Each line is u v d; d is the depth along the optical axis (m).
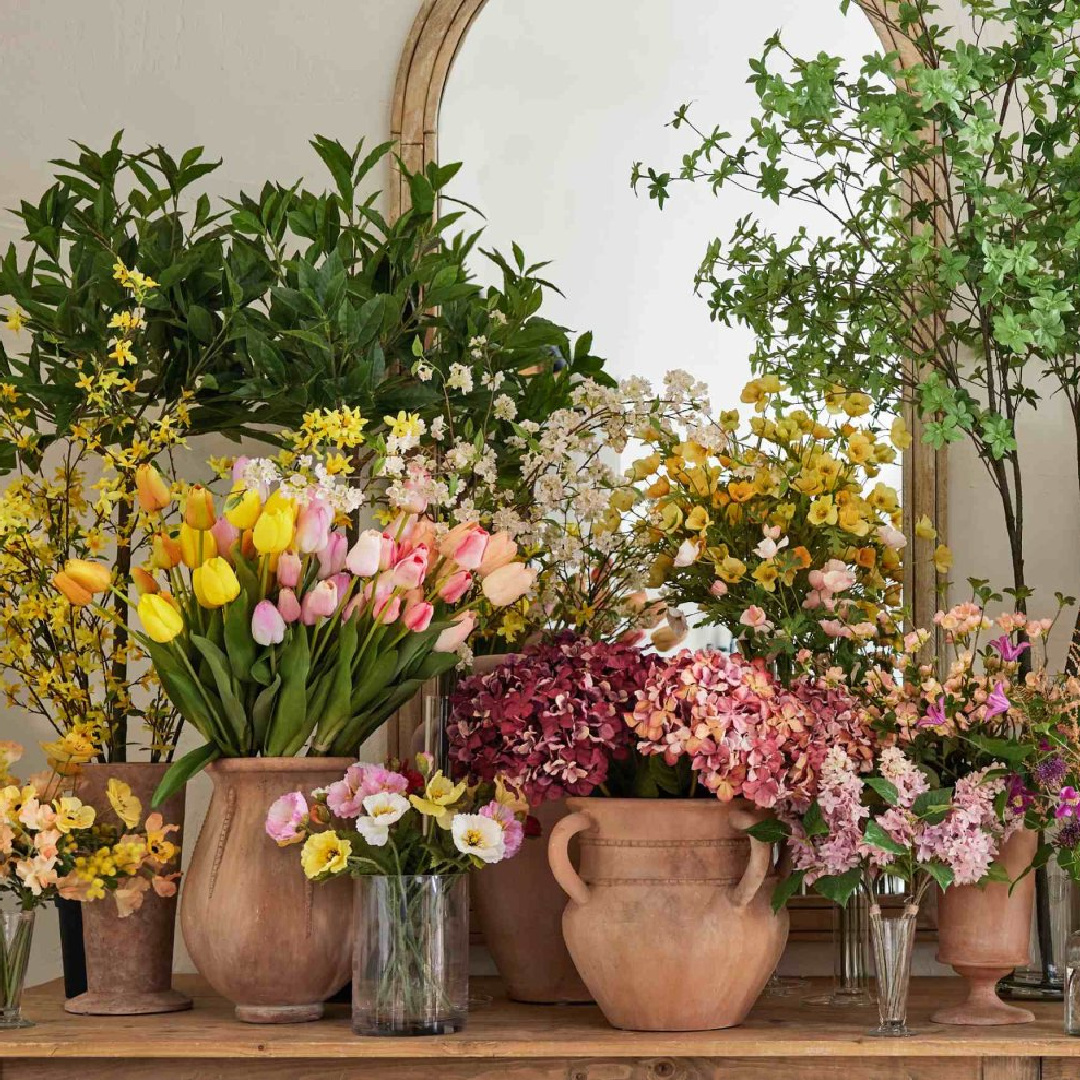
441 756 1.52
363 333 1.75
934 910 1.93
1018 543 1.83
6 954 1.47
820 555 1.75
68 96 2.20
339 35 2.20
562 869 1.46
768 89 1.75
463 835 1.42
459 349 1.92
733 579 1.68
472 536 1.54
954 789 1.46
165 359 1.88
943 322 1.97
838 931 1.73
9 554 1.70
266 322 1.83
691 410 1.84
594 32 2.17
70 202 1.91
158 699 1.77
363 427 1.85
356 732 1.56
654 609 1.81
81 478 1.79
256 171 2.19
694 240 2.12
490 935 1.66
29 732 2.08
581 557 1.85
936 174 2.07
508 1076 1.41
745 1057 1.41
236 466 1.54
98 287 1.78
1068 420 2.05
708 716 1.41
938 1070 1.41
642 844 1.45
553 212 2.14
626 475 1.79
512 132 2.16
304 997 1.49
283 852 1.48
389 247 1.88
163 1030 1.45
